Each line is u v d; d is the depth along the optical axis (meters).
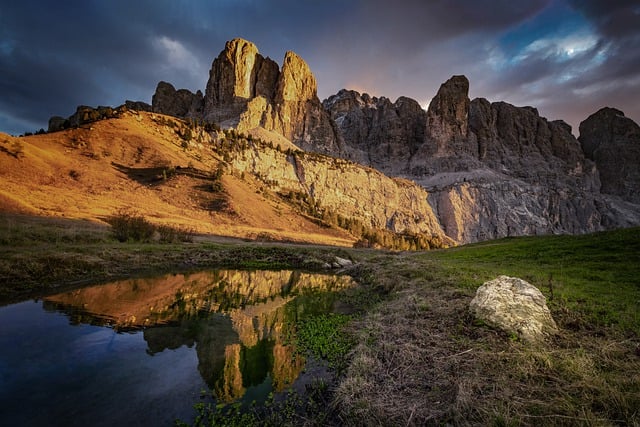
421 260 37.75
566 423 5.75
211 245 52.12
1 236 28.67
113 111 155.75
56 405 7.27
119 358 10.10
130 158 118.69
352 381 8.17
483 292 11.58
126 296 19.00
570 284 16.81
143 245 40.09
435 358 8.73
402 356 9.20
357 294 23.59
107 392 8.04
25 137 107.69
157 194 99.88
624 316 11.10
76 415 6.97
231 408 7.74
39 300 16.59
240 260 44.38
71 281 21.70
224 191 115.81
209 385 8.87
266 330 14.21
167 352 10.91
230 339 12.73
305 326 14.83
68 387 8.11
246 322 15.28
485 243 61.22
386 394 7.44
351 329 13.62
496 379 7.30
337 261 47.88
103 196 85.00
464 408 6.41
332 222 151.00
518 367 7.65
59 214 58.09
